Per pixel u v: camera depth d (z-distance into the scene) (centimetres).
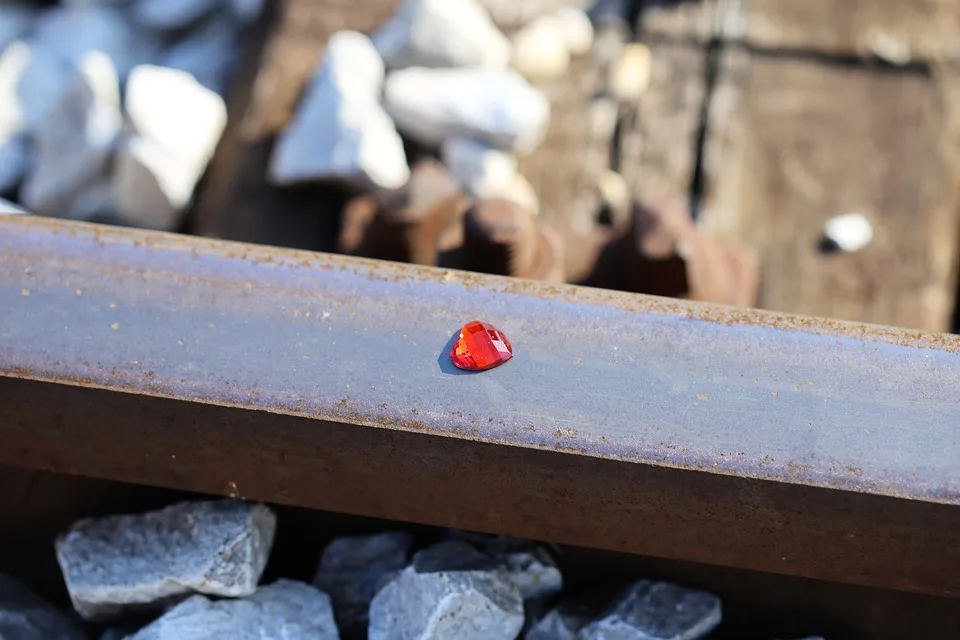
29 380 65
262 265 67
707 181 91
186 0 111
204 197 94
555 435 64
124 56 110
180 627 68
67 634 70
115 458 67
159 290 66
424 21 93
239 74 100
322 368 65
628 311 66
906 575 65
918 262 88
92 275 66
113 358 65
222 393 64
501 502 65
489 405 64
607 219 90
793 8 96
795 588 69
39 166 99
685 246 79
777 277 88
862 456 63
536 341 65
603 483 64
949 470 63
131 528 70
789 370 65
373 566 71
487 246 76
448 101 91
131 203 95
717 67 95
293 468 66
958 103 93
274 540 72
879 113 93
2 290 66
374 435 64
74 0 113
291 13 97
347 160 88
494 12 97
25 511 71
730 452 63
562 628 69
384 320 66
